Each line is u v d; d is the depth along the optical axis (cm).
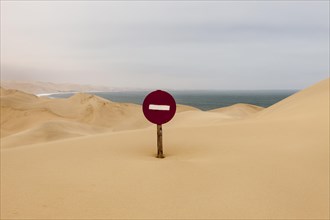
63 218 339
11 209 357
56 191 417
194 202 396
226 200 407
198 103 19275
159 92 625
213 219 354
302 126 929
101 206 373
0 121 6969
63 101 8575
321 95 1523
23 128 6644
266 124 1003
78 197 398
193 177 492
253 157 629
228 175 508
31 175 490
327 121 953
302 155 646
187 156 650
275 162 595
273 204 404
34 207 364
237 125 1015
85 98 8469
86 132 4497
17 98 8256
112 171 514
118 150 698
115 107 8044
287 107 1647
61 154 652
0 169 525
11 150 704
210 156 639
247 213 373
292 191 453
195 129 977
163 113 627
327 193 452
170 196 412
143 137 873
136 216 351
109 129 5572
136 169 527
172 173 508
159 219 346
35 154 652
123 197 404
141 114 7719
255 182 480
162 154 640
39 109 7581
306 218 374
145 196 409
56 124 4231
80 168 533
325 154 650
